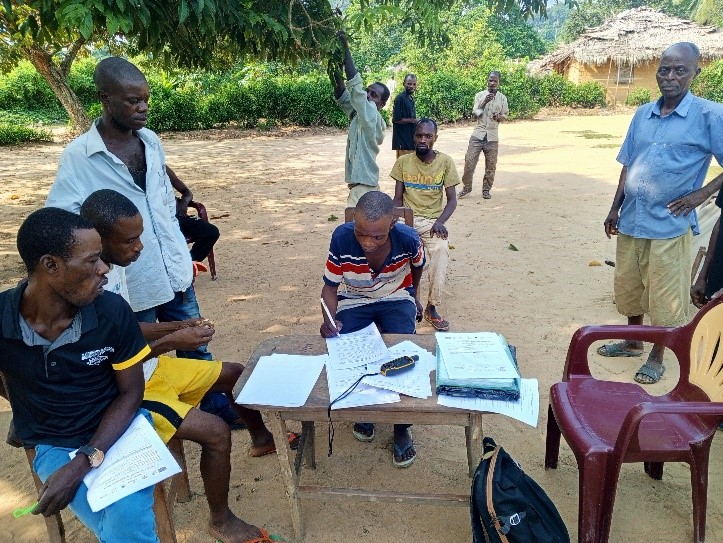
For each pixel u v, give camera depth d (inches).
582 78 1082.7
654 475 119.0
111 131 112.7
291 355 108.6
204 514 112.1
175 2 157.3
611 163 482.0
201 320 111.0
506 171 461.7
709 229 208.7
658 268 147.0
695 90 952.9
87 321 82.7
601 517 94.8
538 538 88.7
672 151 139.6
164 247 119.6
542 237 280.8
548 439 119.7
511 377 92.3
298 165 508.4
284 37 176.2
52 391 83.9
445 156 183.9
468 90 831.7
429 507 113.0
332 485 119.2
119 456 84.6
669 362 165.3
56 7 147.9
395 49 1457.9
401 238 121.6
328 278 122.8
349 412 93.8
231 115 771.4
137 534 80.5
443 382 92.0
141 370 90.7
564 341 177.2
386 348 108.4
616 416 104.2
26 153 597.9
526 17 229.6
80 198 108.7
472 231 293.0
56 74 536.7
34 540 106.3
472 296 211.8
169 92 748.6
